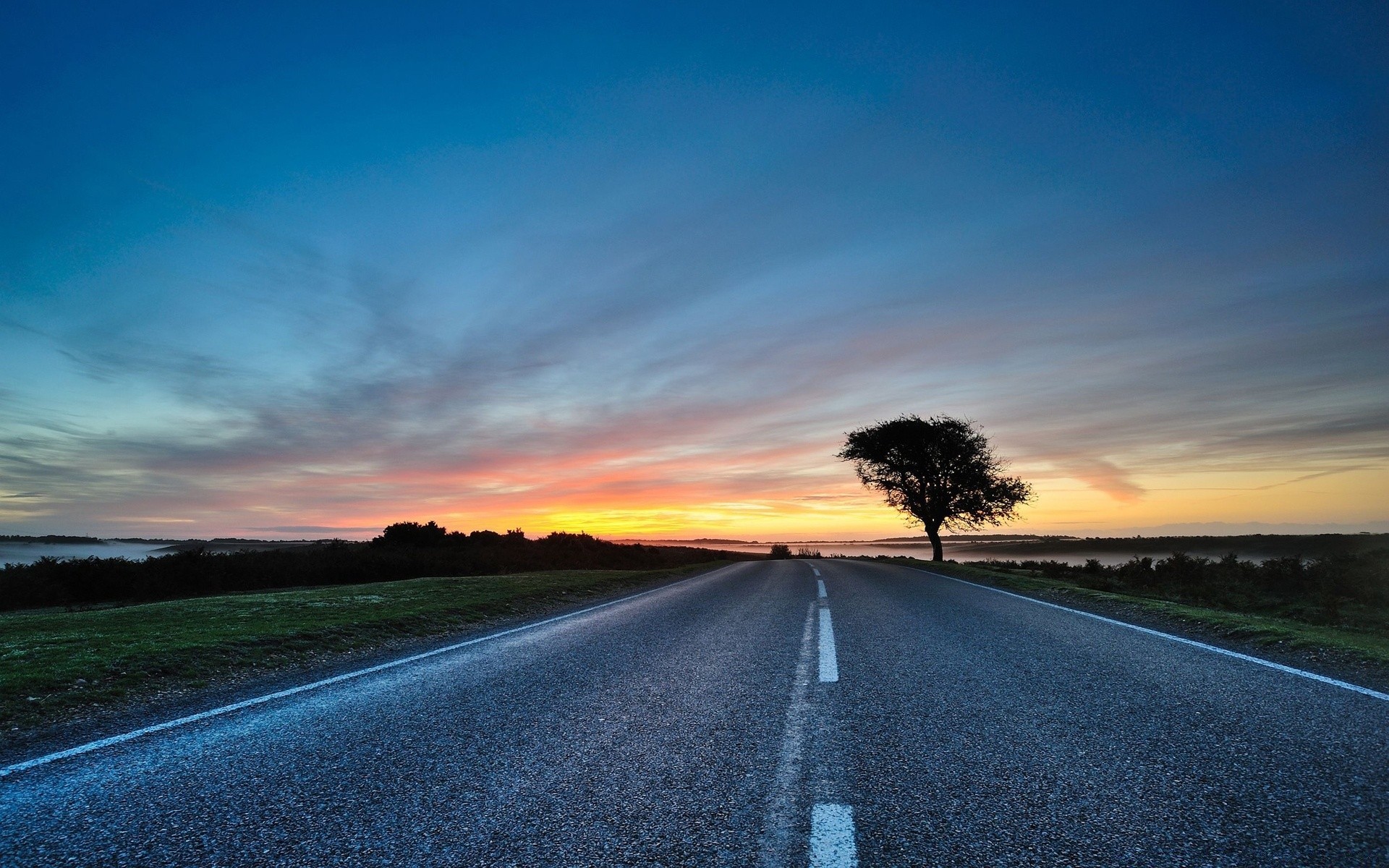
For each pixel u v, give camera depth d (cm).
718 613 1120
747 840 279
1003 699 503
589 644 814
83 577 1902
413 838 286
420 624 1034
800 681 580
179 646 770
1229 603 1407
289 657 773
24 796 342
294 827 299
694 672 634
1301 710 458
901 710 479
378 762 386
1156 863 254
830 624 943
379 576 2392
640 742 416
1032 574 2264
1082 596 1329
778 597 1384
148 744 433
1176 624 906
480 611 1205
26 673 630
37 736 462
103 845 284
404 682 614
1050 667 620
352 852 274
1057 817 296
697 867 256
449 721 474
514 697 544
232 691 604
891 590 1526
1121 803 309
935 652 708
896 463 4256
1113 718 449
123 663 683
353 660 754
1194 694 508
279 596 1427
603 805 318
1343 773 339
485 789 341
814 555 5884
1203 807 302
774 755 387
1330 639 722
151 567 1994
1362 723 427
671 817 304
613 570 2798
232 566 2170
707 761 379
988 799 316
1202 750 379
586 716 482
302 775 366
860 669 625
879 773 354
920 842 274
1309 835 273
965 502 4084
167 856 273
